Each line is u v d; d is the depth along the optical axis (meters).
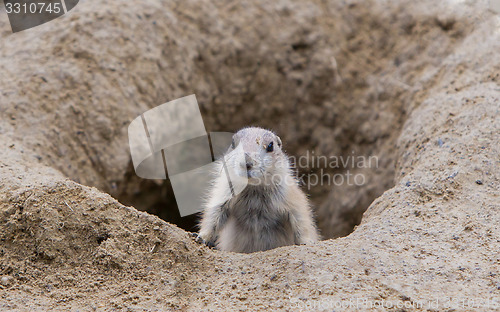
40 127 11.57
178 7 14.84
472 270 6.57
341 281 6.27
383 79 14.62
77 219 7.19
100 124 12.39
